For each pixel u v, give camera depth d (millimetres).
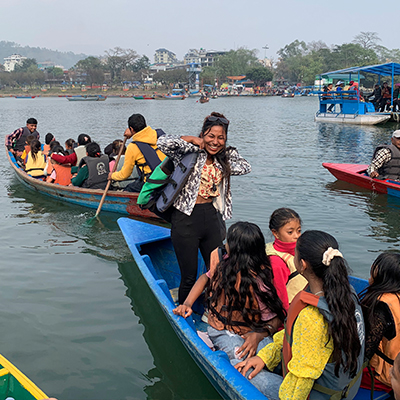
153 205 3873
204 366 3010
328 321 2100
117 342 3746
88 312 4211
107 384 3232
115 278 4934
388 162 8055
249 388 2516
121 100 92062
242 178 9742
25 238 6145
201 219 3656
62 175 8203
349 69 23297
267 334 3016
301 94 106125
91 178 7484
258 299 2932
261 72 114438
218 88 122125
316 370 2170
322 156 12922
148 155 6035
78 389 3172
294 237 3166
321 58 122562
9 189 9039
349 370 2236
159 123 27500
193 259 3734
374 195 8141
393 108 23094
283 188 8766
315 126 22750
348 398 2369
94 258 5473
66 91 132625
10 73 143375
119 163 7645
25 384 2596
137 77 137125
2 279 4855
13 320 4051
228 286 2930
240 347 2961
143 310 4277
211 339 3213
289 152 13789
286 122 26016
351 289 2197
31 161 9227
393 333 2467
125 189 7125
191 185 3504
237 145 15586
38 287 4688
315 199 7918
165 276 4945
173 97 91125
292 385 2223
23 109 51062
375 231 6234
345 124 23375
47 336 3814
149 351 3629
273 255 3164
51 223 6797
